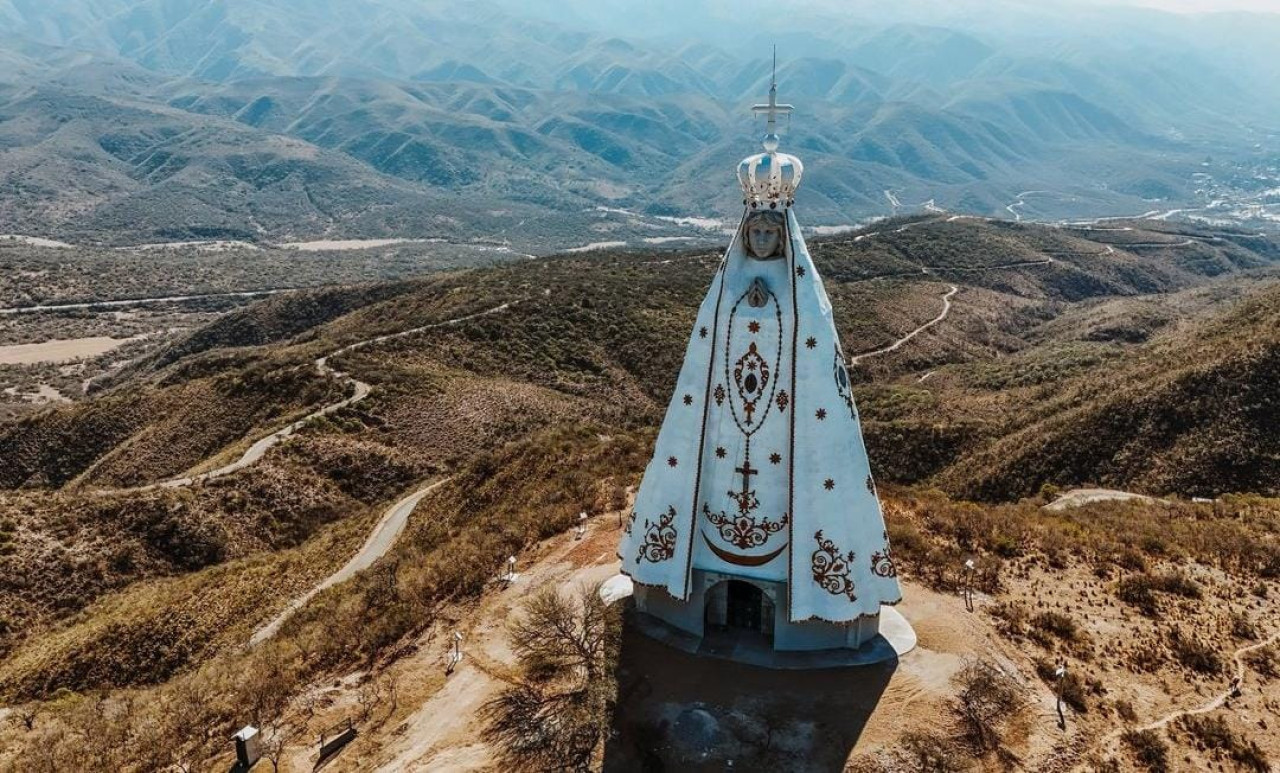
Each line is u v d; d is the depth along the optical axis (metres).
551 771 20.11
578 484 41.44
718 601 24.84
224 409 95.31
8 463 95.12
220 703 25.39
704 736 20.62
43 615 49.34
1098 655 25.31
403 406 88.50
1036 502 51.75
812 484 22.84
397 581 33.47
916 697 22.25
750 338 23.05
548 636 23.58
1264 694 23.64
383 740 22.14
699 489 23.84
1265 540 34.62
